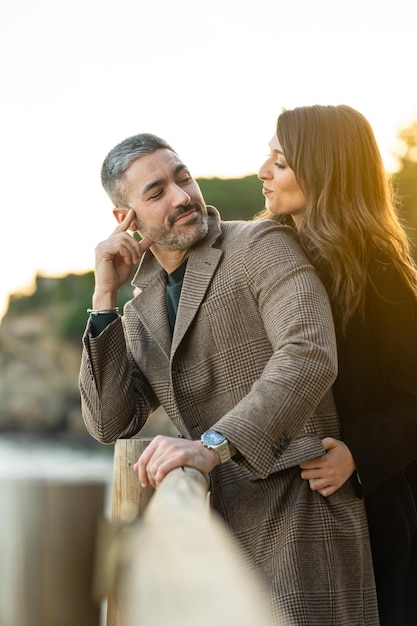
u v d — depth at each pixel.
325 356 2.40
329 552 2.53
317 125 2.88
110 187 2.88
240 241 2.69
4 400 42.31
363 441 2.60
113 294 2.86
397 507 2.71
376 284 2.74
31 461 34.41
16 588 1.27
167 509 1.42
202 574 1.15
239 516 2.60
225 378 2.65
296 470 2.60
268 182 2.99
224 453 2.20
